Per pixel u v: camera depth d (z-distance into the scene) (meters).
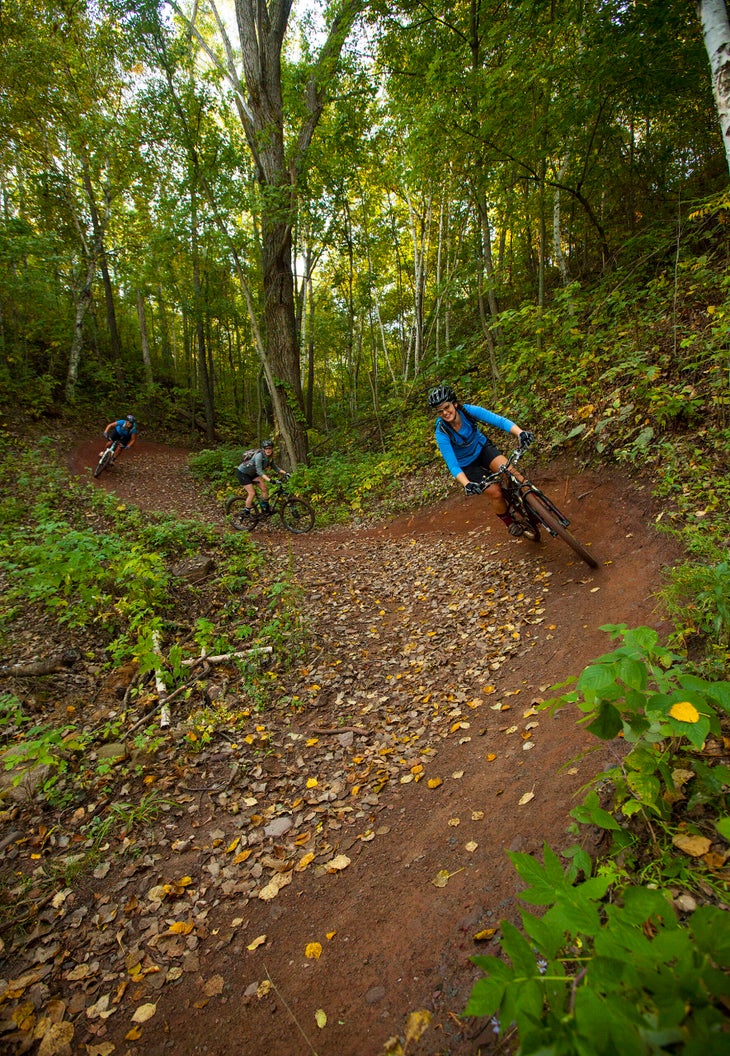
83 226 19.64
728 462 4.36
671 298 6.80
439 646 4.46
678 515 4.18
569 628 3.87
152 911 2.45
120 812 3.02
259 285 21.08
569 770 2.41
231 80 13.86
